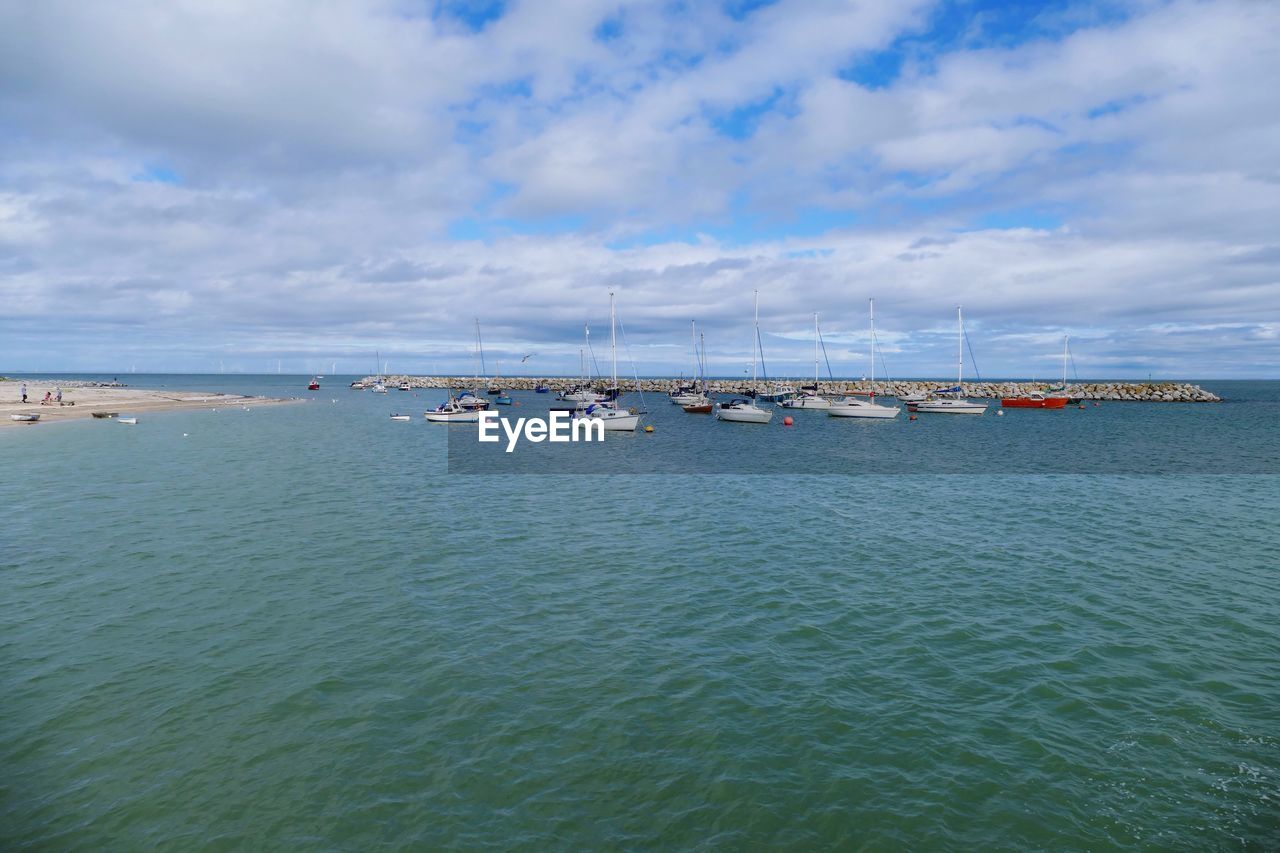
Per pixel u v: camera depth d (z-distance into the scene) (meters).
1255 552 23.53
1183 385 142.88
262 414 91.19
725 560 22.33
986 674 14.09
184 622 16.38
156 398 110.62
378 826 9.46
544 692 13.21
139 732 11.62
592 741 11.55
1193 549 23.97
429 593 18.72
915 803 10.05
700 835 9.39
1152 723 12.24
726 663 14.56
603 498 33.72
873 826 9.58
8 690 12.95
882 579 20.38
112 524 25.83
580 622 16.78
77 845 9.02
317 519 27.45
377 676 13.78
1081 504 32.72
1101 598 18.67
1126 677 13.97
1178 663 14.60
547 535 25.55
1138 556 23.02
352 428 72.88
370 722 12.05
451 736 11.66
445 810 9.80
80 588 18.58
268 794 10.09
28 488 32.97
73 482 34.78
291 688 13.22
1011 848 9.20
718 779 10.59
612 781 10.52
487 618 16.95
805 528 27.17
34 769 10.57
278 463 43.72
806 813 9.84
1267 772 10.84
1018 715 12.48
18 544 22.83
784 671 14.20
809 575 20.73
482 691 13.21
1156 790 10.38
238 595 18.25
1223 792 10.35
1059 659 14.78
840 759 11.12
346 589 18.91
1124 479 41.38
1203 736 11.84
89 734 11.52
